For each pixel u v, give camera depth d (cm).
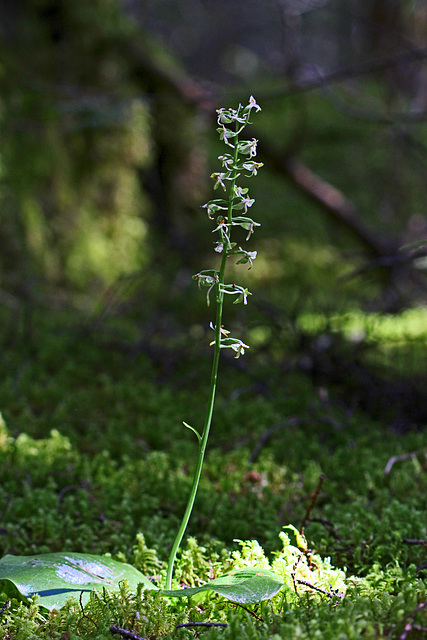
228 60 2133
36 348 596
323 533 274
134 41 943
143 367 578
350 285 936
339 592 209
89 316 719
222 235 198
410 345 592
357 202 1301
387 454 397
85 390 504
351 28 1559
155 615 189
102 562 219
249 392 534
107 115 771
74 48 884
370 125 1291
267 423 458
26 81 774
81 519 299
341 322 605
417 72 1341
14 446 375
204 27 2169
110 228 894
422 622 169
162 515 310
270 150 934
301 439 426
